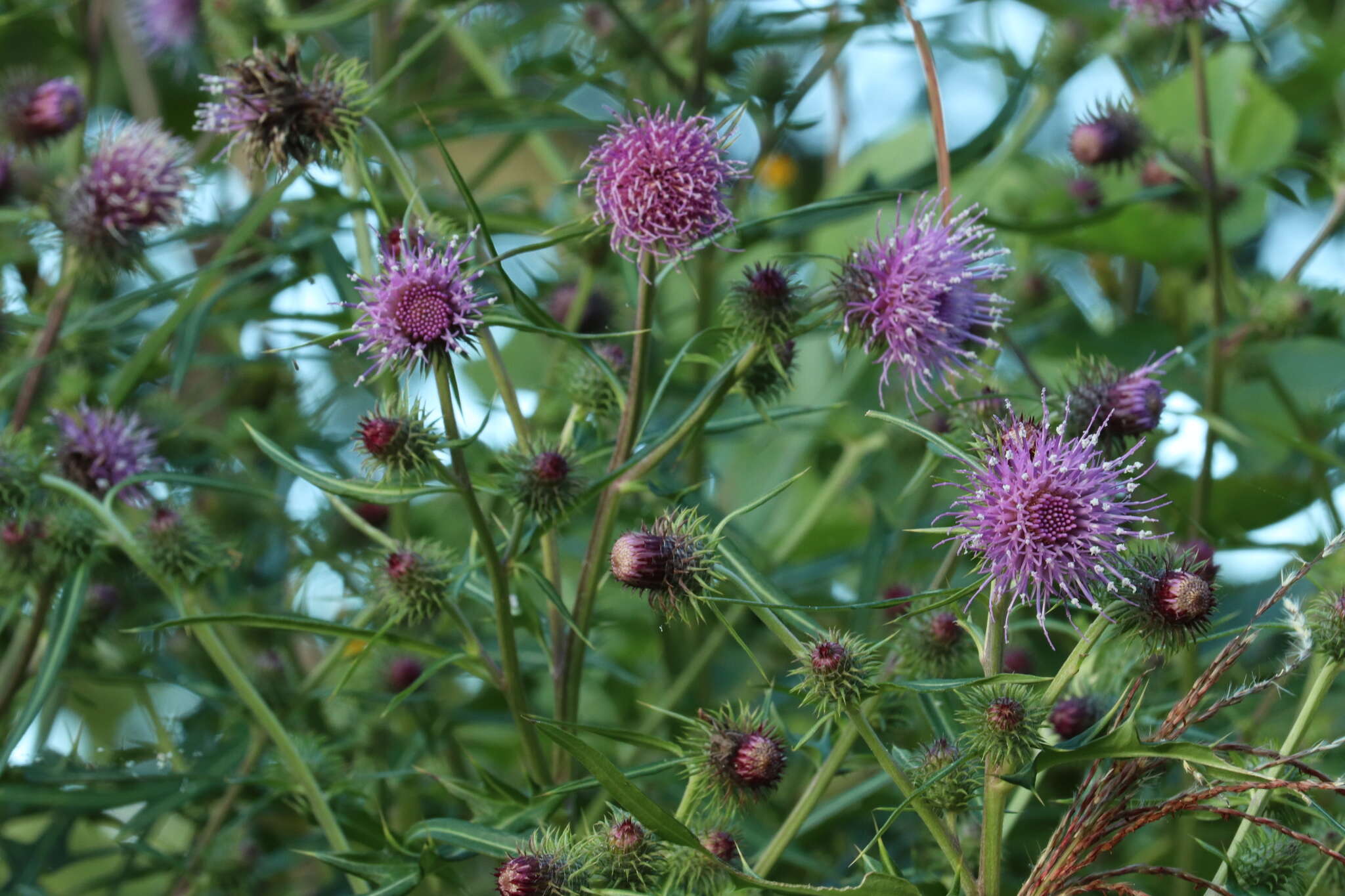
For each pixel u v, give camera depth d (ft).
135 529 3.31
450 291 2.99
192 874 3.40
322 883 3.64
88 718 3.78
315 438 3.80
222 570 3.37
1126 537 2.90
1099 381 3.14
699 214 3.02
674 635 3.73
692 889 2.94
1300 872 2.96
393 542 3.13
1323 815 2.79
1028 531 2.85
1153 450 3.72
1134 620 2.88
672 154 3.01
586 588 3.15
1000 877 2.88
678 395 3.73
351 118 3.15
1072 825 2.84
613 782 2.81
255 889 3.52
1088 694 3.21
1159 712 3.23
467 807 3.48
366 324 3.02
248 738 3.49
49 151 3.66
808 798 3.07
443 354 2.99
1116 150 3.68
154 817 3.30
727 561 3.00
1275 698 3.26
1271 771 2.89
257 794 3.53
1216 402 3.68
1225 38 3.90
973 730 2.89
